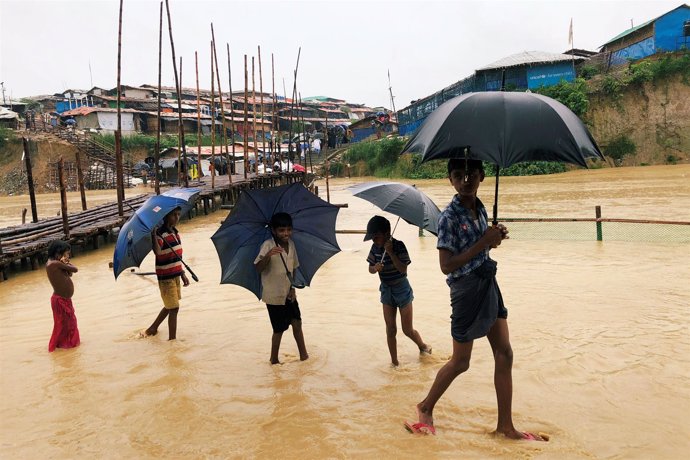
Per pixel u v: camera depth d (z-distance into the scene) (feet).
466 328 12.24
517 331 19.80
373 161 158.20
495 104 10.77
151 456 12.27
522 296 24.79
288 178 113.50
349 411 14.11
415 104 166.61
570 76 138.72
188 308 25.45
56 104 212.23
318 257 17.98
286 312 17.51
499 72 138.00
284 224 16.56
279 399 15.03
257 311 24.47
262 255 16.62
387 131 202.59
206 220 67.77
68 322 20.34
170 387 16.19
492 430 12.75
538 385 15.17
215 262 37.32
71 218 53.93
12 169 146.10
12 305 29.30
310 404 14.62
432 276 29.94
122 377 17.17
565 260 32.86
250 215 16.79
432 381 15.80
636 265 30.50
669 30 139.23
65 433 13.57
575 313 21.80
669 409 13.56
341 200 88.58
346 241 43.75
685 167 117.60
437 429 12.92
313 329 21.45
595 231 44.21
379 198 16.42
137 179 146.92
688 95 130.72
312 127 221.05
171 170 145.38
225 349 19.51
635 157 130.93
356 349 18.93
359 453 11.97
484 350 18.15
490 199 76.48
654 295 24.07
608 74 137.39
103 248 48.96
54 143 151.02
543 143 10.37
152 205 19.48
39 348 20.74
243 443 12.67
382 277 17.01
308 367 17.40
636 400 14.11
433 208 16.65
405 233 47.16
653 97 132.57
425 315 22.53
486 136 10.41
